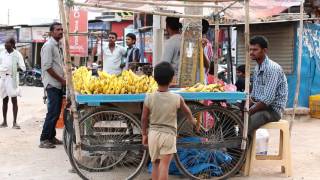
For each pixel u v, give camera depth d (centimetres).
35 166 689
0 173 651
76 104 570
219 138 609
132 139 596
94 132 594
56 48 791
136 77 596
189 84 703
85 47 1197
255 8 1172
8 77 1017
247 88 594
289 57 1216
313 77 1240
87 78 607
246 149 622
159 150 507
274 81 619
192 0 621
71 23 1175
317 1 1404
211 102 627
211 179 607
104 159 631
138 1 626
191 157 616
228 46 1299
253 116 626
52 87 796
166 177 506
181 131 603
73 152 593
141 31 1357
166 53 716
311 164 712
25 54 3272
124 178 607
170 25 720
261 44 627
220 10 739
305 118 1185
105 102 577
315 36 1248
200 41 710
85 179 598
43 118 1191
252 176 640
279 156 654
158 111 506
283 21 1176
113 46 1017
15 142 862
